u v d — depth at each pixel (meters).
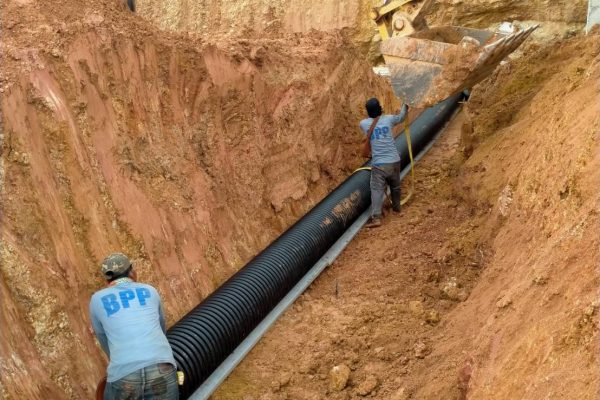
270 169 7.82
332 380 5.05
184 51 6.70
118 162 5.41
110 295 3.91
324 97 9.23
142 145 5.81
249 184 7.29
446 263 6.66
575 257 3.89
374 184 8.15
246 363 5.42
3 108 4.45
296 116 8.45
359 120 10.40
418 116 12.49
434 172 10.05
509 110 9.01
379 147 8.08
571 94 6.48
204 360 4.98
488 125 9.09
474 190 7.62
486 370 3.90
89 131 5.16
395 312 5.96
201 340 5.04
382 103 12.02
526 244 5.22
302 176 8.39
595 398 2.71
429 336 5.41
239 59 7.66
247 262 6.73
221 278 6.33
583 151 4.78
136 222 5.37
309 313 6.18
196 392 4.97
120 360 3.71
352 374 5.14
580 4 14.84
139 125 5.80
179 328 5.10
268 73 8.22
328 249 7.41
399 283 6.54
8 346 3.81
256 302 5.75
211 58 7.04
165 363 3.82
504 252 5.63
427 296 6.21
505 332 4.02
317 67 9.34
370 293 6.43
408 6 8.66
